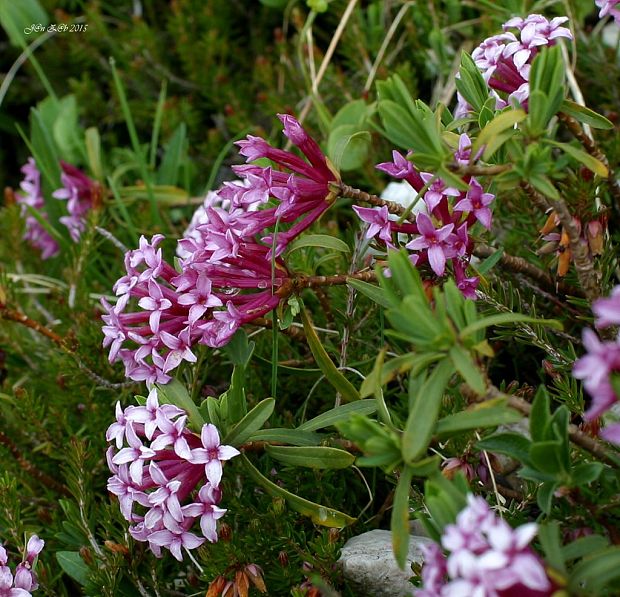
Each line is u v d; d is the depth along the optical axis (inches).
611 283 10.3
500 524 5.2
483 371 6.7
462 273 8.1
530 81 7.0
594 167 7.0
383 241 9.1
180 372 9.9
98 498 11.1
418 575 7.8
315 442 8.3
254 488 9.6
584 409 8.7
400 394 9.8
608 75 12.7
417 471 6.5
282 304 8.5
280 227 9.8
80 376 11.3
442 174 7.0
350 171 13.7
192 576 9.3
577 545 6.2
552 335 10.2
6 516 9.6
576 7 13.1
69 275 12.8
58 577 9.6
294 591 8.0
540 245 10.1
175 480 7.8
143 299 8.2
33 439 11.5
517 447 6.7
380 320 10.0
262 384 10.9
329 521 8.2
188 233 11.3
